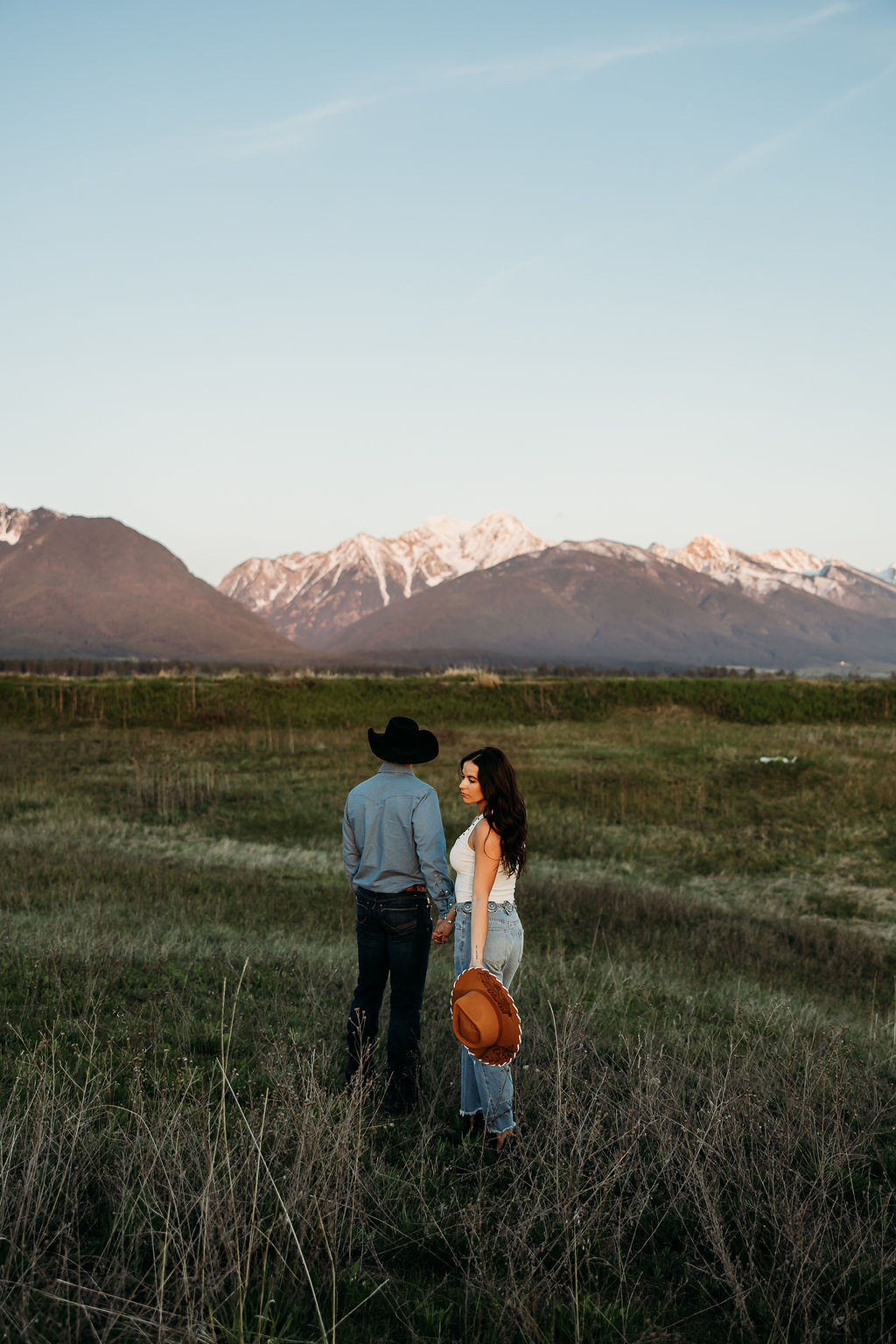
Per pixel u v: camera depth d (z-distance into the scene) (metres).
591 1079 4.69
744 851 16.88
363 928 4.57
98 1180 3.35
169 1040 5.08
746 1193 3.61
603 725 31.59
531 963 8.20
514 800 4.05
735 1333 2.89
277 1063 4.39
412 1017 4.46
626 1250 3.36
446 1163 3.81
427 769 22.89
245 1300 2.70
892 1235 3.50
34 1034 4.88
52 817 16.73
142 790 19.45
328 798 19.59
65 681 32.22
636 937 10.74
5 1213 2.96
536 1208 3.24
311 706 31.92
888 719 33.62
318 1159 3.34
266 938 8.80
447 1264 3.17
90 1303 2.62
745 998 7.63
